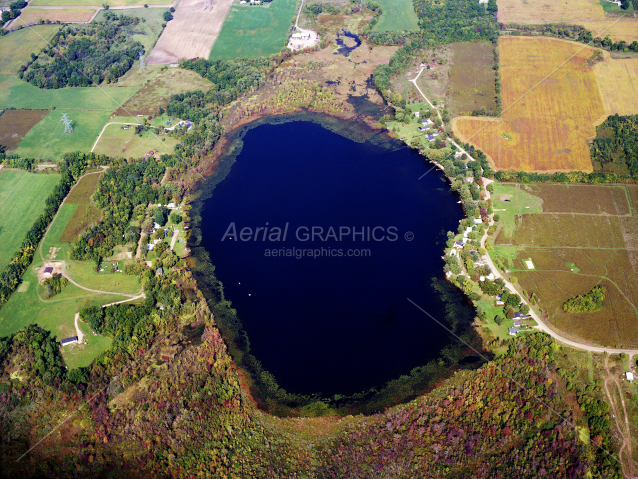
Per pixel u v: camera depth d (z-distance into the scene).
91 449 184.75
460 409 195.38
